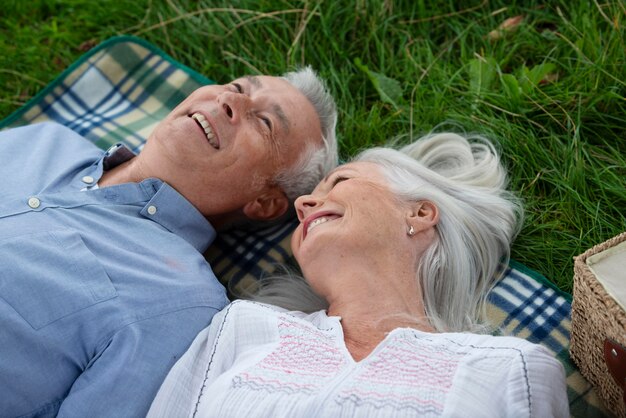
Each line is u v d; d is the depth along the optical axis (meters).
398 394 1.35
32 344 1.59
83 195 1.85
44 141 2.07
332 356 1.51
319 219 1.82
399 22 2.60
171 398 1.57
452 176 2.05
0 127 2.48
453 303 1.80
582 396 1.74
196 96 2.01
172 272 1.78
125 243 1.81
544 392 1.39
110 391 1.59
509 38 2.52
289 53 2.57
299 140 2.08
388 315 1.66
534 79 2.32
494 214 1.96
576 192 2.09
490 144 2.16
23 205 1.76
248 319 1.66
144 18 2.77
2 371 1.56
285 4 2.66
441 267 1.80
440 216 1.83
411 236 1.77
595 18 2.40
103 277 1.69
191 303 1.74
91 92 2.58
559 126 2.28
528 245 2.08
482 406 1.33
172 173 1.94
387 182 1.84
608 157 2.18
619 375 1.47
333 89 2.51
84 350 1.65
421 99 2.42
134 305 1.68
